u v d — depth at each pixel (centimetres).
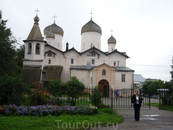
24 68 2820
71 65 3300
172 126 836
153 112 1284
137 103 968
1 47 1513
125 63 3484
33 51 2916
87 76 3117
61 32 3881
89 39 3656
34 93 1337
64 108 1077
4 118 893
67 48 3562
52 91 1375
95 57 3353
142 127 810
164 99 1595
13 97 1187
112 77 2936
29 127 739
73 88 1347
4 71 1719
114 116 1048
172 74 2117
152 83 3331
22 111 1013
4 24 1752
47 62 3212
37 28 3053
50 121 848
